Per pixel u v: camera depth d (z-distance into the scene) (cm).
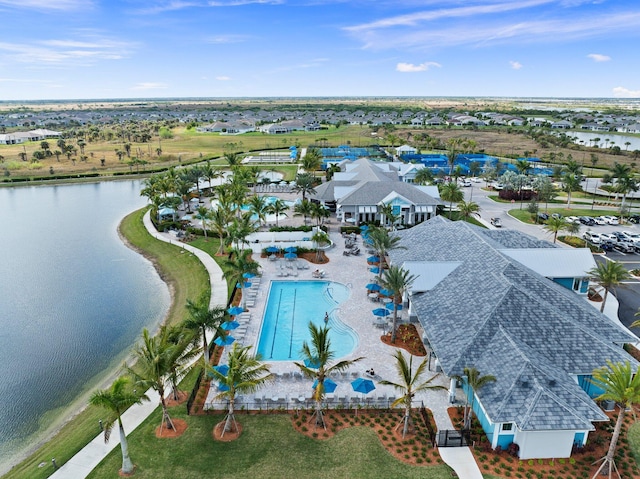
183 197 9406
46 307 5528
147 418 3391
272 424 3294
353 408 3456
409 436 3178
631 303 5250
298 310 5134
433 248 5319
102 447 3114
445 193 8756
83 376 4166
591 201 10300
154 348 3134
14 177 13412
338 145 19188
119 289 6053
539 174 11769
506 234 5741
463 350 3416
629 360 3350
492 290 3922
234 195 8288
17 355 4497
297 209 8019
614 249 7025
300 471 2866
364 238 7150
